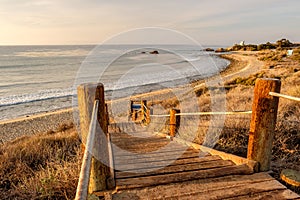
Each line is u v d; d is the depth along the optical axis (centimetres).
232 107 805
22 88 3209
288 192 228
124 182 254
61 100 2294
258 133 276
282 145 387
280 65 3128
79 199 83
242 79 2122
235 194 226
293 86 1075
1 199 336
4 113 1869
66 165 386
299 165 314
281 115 535
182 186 245
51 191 319
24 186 358
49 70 5256
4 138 1313
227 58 5716
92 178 241
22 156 534
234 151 416
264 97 267
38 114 1800
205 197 221
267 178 259
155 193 232
